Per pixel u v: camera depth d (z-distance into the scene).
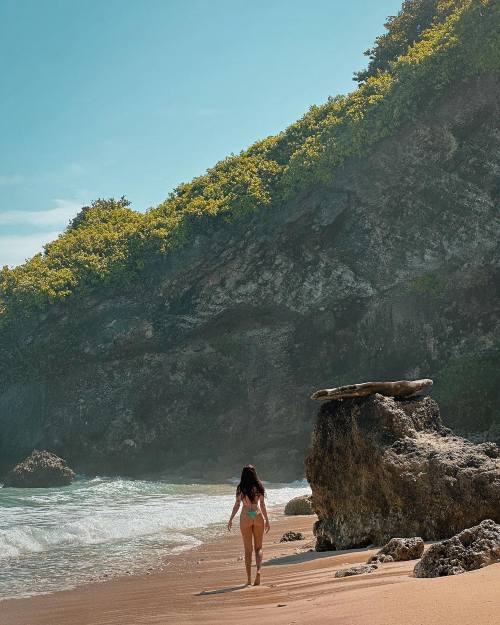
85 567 12.64
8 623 8.14
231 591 8.91
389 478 11.59
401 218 45.09
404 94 44.47
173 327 48.50
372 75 63.06
